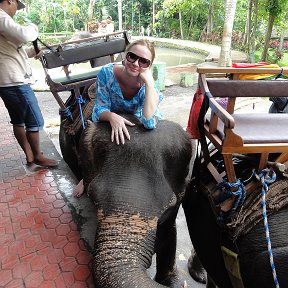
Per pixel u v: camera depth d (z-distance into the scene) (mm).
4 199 3191
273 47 19312
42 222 2812
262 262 1699
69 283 2178
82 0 27469
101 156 1757
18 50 3318
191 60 16047
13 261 2383
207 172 2143
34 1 24938
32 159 3809
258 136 1629
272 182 1717
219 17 23281
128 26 30969
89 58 3334
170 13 21266
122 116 1960
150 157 1694
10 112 3525
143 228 1516
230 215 1785
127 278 1326
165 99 8547
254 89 1951
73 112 3168
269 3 12695
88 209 2955
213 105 1692
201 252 2230
